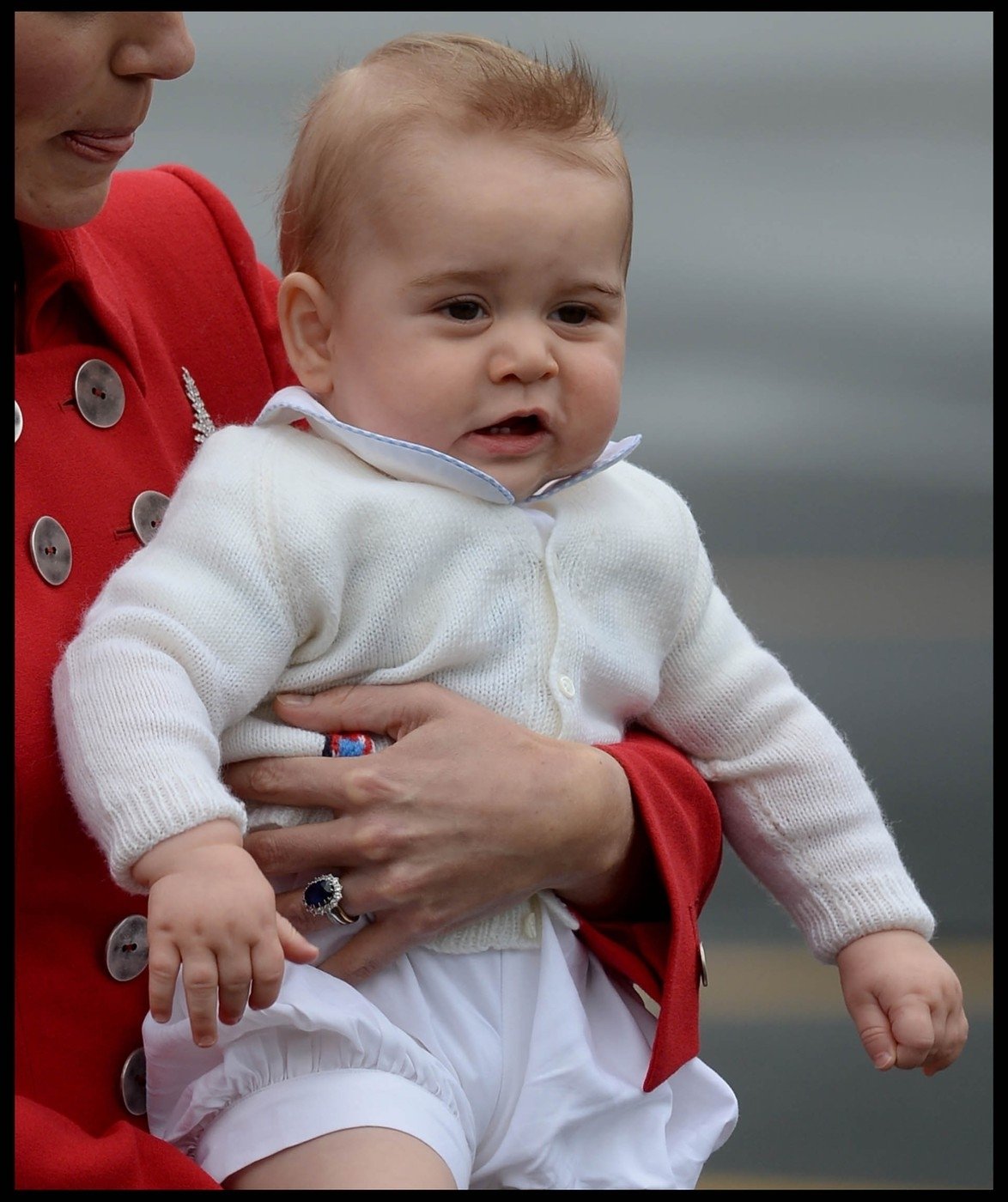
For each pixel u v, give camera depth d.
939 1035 6.53
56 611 5.94
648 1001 7.22
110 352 6.45
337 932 6.00
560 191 6.25
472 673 6.26
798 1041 12.05
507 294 6.25
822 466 13.68
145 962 6.02
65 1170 5.10
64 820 5.76
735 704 7.00
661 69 13.86
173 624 5.79
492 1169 6.00
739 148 13.88
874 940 6.75
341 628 6.18
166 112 12.70
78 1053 5.78
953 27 13.88
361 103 6.47
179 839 5.34
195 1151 5.88
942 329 13.72
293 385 7.20
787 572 13.55
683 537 6.89
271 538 6.02
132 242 7.02
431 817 5.80
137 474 6.38
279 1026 5.71
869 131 13.87
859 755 12.92
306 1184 5.55
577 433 6.42
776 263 13.81
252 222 12.24
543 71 6.52
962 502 13.49
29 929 5.73
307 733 6.09
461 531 6.25
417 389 6.23
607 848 6.10
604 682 6.57
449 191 6.18
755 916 12.87
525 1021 6.07
